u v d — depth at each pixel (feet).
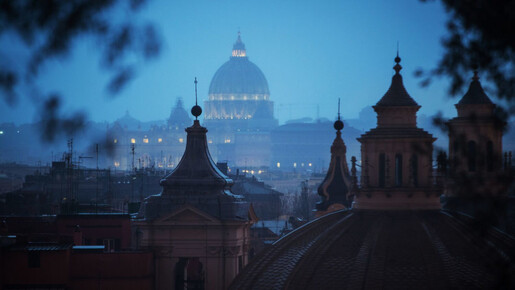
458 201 114.83
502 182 113.39
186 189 528.22
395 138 313.12
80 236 627.46
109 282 506.07
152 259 518.37
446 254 276.62
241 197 542.16
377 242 291.38
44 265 494.59
